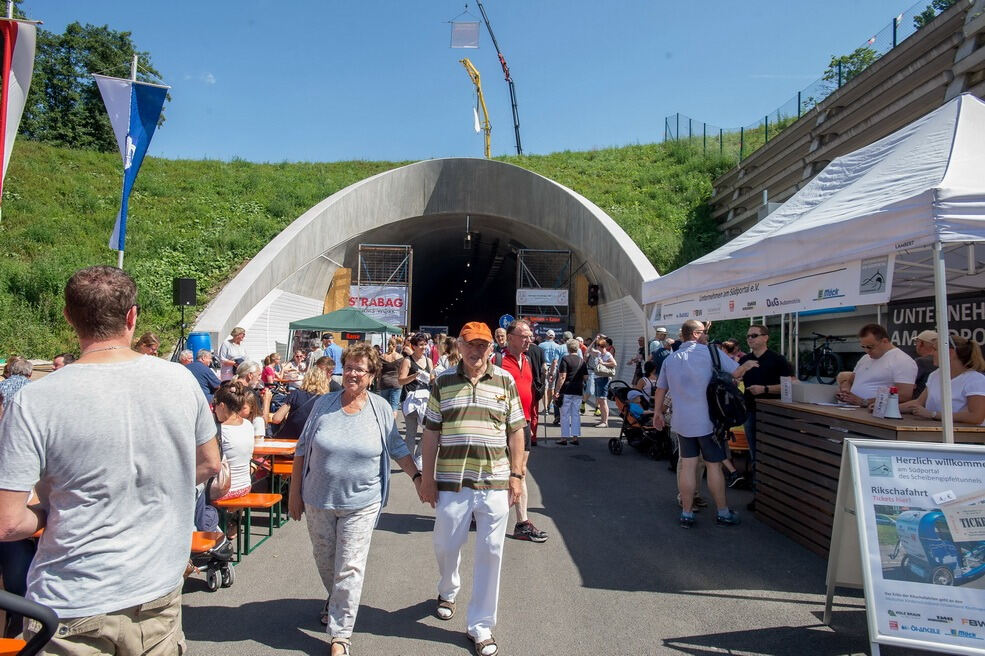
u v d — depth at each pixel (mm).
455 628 4109
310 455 3920
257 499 5340
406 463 4113
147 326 15195
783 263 5383
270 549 5719
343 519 3830
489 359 4094
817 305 5008
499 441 3938
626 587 4785
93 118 45094
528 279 28391
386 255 26438
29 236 17641
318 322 14523
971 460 3586
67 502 2055
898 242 4137
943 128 5191
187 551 2312
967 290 7988
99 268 2262
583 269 24875
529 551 5605
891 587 3498
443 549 4008
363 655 3732
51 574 2037
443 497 3914
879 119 15938
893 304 9500
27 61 6023
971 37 12922
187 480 2291
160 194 24203
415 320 55812
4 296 14234
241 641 3889
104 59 46188
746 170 24359
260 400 8531
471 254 38281
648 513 6797
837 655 3727
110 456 2068
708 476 6316
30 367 7355
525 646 3865
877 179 5328
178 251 19359
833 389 5988
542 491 7789
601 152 36375
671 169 31703
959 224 3818
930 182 4332
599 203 27500
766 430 6379
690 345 6336
